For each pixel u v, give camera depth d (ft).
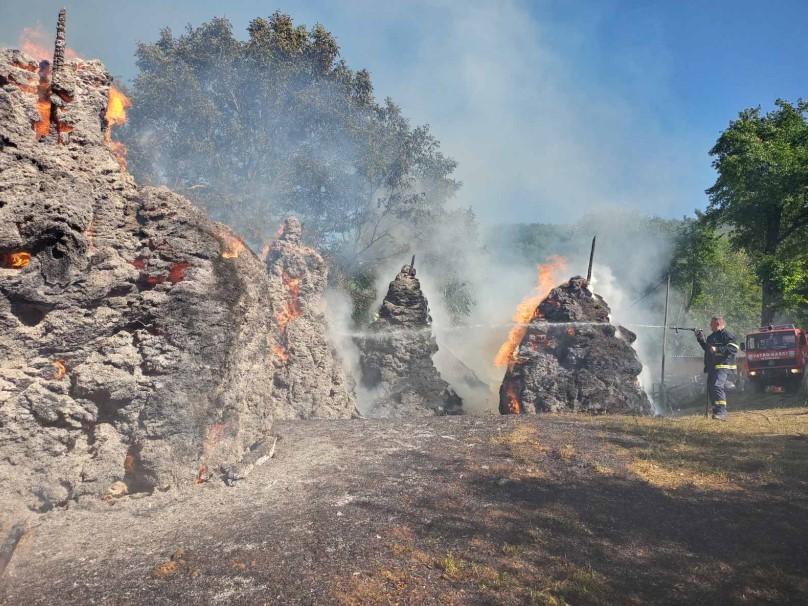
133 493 23.31
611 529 20.21
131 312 24.32
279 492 23.41
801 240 109.70
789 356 70.23
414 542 18.63
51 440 22.24
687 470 27.04
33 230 22.04
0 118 22.89
